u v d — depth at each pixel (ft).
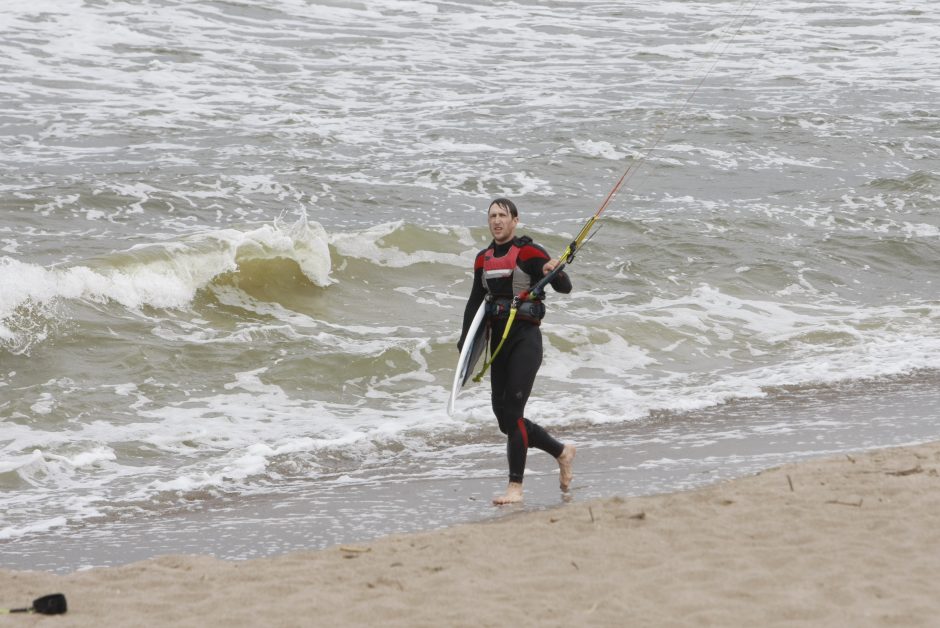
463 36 354.54
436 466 99.91
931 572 60.08
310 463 102.01
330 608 58.23
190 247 160.76
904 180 234.79
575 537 70.49
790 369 135.13
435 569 64.59
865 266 188.65
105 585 64.18
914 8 424.05
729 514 73.20
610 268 178.91
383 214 203.21
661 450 100.73
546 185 225.76
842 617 53.67
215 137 242.99
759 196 226.79
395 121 266.16
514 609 56.65
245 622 56.59
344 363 132.98
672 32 376.89
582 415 115.24
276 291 162.50
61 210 186.80
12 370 125.18
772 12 412.98
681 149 255.29
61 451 103.91
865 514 71.46
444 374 133.28
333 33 343.67
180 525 83.76
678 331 151.53
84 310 141.38
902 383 126.93
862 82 326.03
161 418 115.65
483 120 269.64
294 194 209.15
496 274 84.02
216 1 355.77
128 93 272.31
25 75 276.82
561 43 354.74
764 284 176.65
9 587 64.54
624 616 55.06
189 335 142.31
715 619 54.03
